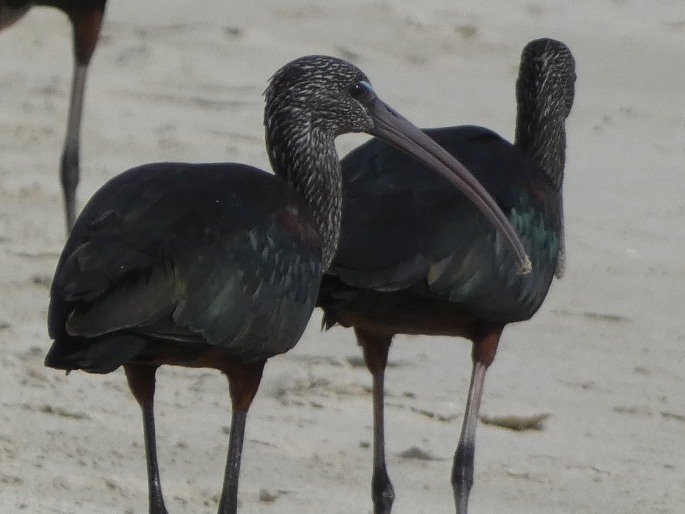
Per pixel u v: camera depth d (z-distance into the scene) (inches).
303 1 1376.7
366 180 465.4
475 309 465.4
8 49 1151.0
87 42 762.8
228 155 933.2
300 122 446.6
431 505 486.0
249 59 1190.9
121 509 450.6
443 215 455.2
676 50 1320.1
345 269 442.0
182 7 1355.8
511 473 522.3
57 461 484.4
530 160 506.6
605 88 1208.8
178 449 509.4
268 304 406.0
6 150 908.6
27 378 561.6
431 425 561.0
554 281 756.0
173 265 386.0
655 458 545.3
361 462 517.3
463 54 1277.1
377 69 1219.2
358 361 616.1
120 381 572.1
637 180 962.1
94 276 376.5
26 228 766.5
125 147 932.0
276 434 533.6
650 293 748.0
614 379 628.1
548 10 1409.9
